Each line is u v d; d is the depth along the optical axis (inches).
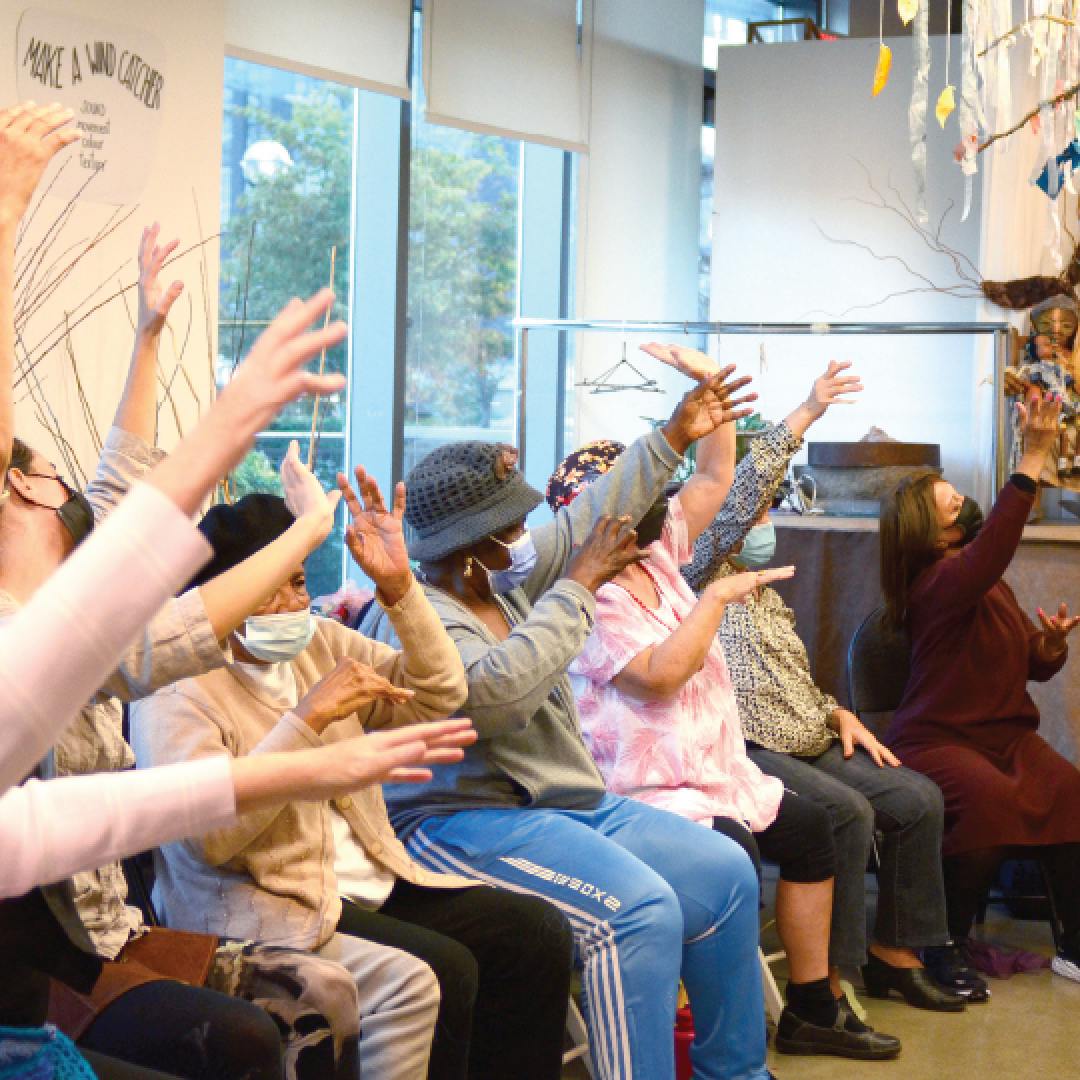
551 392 224.1
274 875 77.6
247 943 75.0
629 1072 88.0
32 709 36.6
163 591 37.1
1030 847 142.5
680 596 114.5
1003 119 117.3
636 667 104.7
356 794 87.1
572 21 208.8
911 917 130.7
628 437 235.5
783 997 131.3
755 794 116.3
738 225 231.1
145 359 87.0
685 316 246.4
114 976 68.4
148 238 87.6
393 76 180.9
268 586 63.5
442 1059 80.2
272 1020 68.4
